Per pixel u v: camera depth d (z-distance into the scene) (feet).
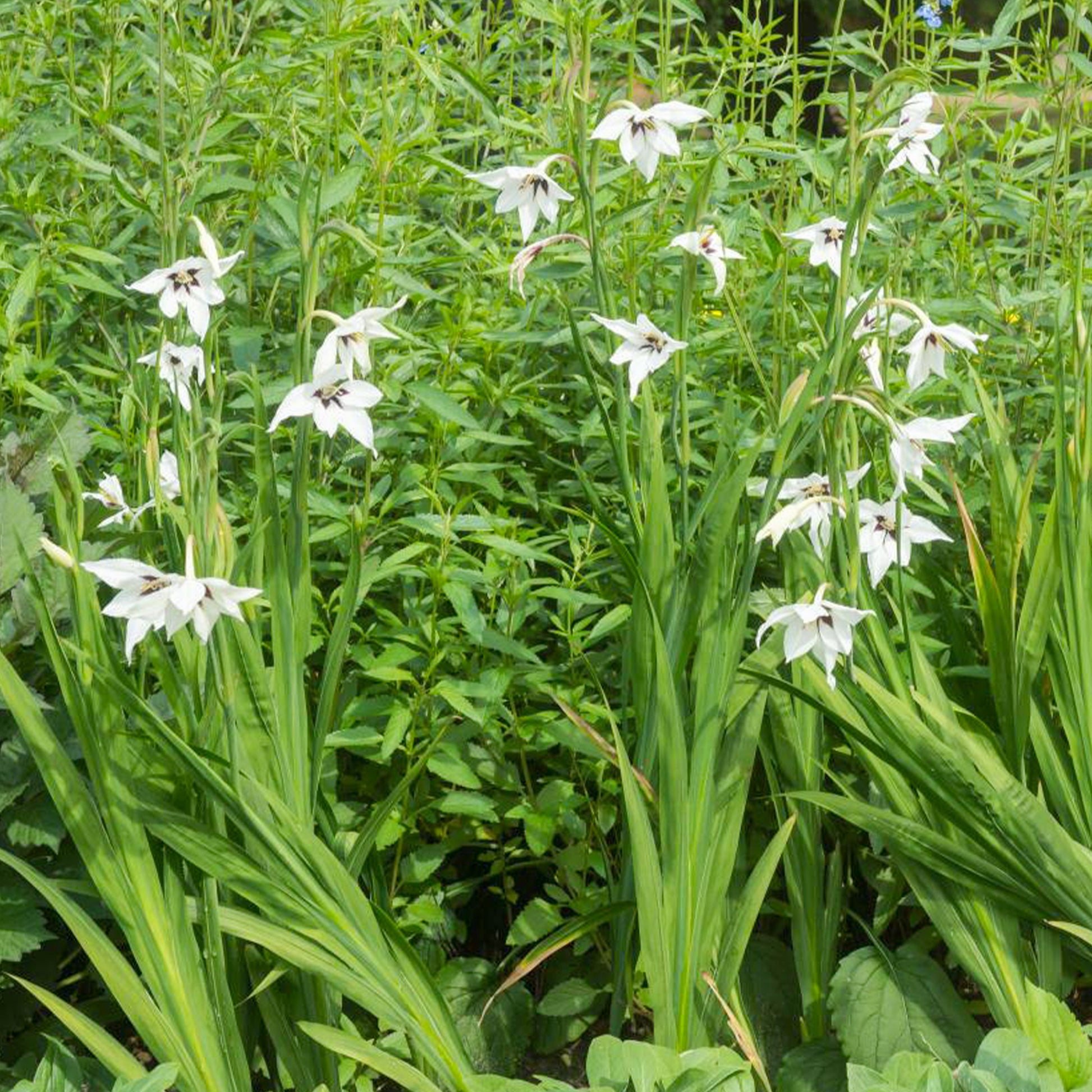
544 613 6.70
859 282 6.03
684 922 5.67
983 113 7.35
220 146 7.07
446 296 7.09
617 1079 5.50
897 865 5.96
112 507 5.79
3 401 6.75
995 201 7.30
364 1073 5.98
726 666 5.62
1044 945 5.90
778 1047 6.11
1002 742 6.10
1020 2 7.01
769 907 6.38
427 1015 5.53
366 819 6.37
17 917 5.55
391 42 7.19
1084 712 5.92
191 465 5.32
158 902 5.34
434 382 6.72
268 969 5.65
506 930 6.82
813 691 5.95
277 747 5.49
